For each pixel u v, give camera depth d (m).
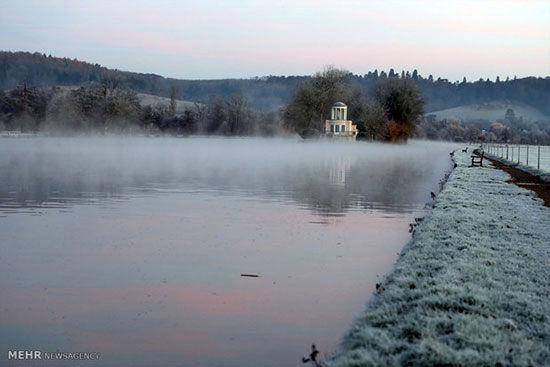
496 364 7.34
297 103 115.19
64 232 20.98
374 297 10.84
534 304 9.59
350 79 122.56
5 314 12.49
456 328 8.36
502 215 19.42
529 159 76.56
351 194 33.88
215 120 154.00
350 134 114.88
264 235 20.75
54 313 12.56
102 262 16.72
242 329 11.59
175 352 10.50
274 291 14.09
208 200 30.23
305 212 26.36
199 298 13.49
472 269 11.69
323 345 10.71
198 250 18.25
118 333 11.44
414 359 7.48
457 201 22.88
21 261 16.78
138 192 33.69
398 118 121.69
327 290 14.08
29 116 135.00
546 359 7.57
